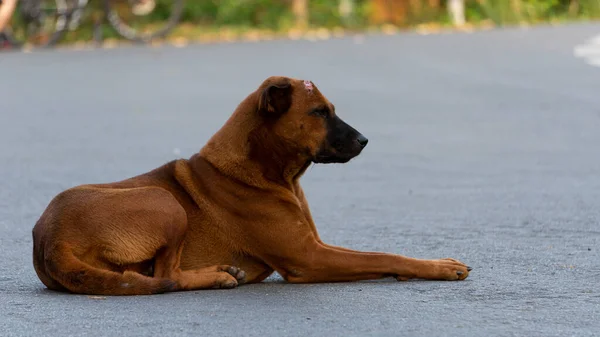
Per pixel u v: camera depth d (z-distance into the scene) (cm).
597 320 562
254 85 2028
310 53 2672
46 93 1947
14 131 1512
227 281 650
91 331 546
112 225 633
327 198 1038
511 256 753
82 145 1378
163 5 3622
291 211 665
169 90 1969
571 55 2536
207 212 666
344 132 664
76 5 2892
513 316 573
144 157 1278
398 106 1748
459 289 645
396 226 892
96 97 1888
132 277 628
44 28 2917
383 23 3853
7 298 630
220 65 2395
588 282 662
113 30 3247
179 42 3147
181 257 661
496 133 1466
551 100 1789
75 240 632
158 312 586
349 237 848
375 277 667
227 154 669
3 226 902
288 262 664
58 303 611
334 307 600
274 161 667
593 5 4178
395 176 1159
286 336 534
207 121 1591
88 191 650
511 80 2077
